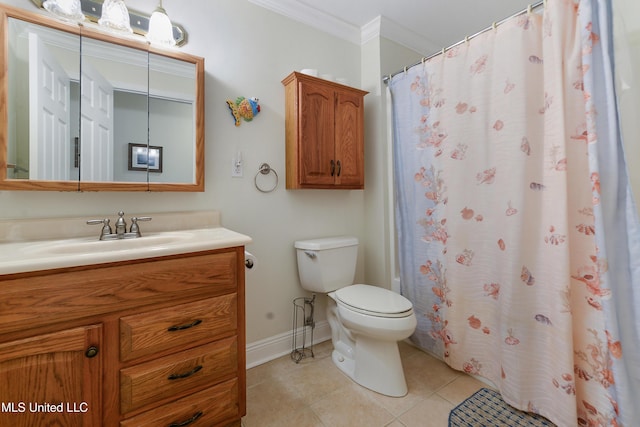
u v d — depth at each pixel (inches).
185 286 38.8
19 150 42.2
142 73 51.3
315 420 49.6
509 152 51.6
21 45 42.3
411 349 72.5
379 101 79.4
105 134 48.3
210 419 41.3
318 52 75.5
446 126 62.1
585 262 44.9
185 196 57.1
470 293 59.7
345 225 81.7
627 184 40.6
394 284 78.9
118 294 34.2
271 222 68.2
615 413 41.3
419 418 49.7
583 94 44.0
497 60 53.3
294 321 72.3
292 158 66.4
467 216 59.3
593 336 44.1
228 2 61.8
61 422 31.7
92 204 48.9
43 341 30.5
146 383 36.1
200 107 55.6
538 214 49.2
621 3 40.5
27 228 43.0
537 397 49.5
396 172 75.2
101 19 46.4
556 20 45.2
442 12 74.5
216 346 41.7
